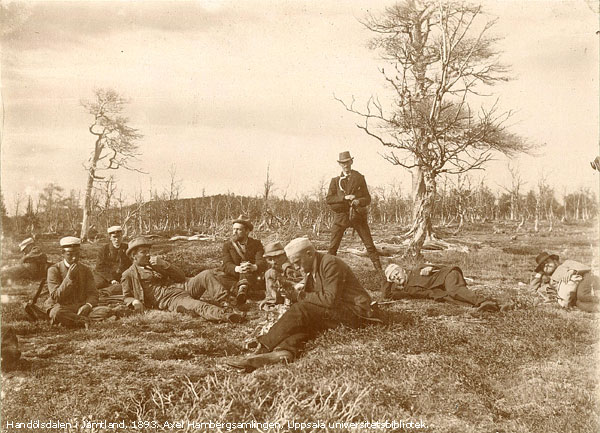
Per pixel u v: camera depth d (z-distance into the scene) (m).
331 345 6.27
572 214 18.14
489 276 11.46
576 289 8.14
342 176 11.00
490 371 5.64
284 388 4.93
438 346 6.29
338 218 10.84
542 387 5.23
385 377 5.44
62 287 7.72
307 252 6.77
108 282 9.21
